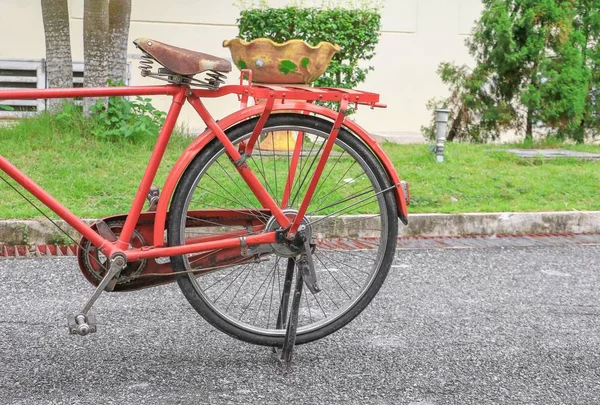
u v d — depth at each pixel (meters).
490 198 7.24
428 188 7.33
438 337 4.22
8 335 4.08
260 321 4.35
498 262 5.83
